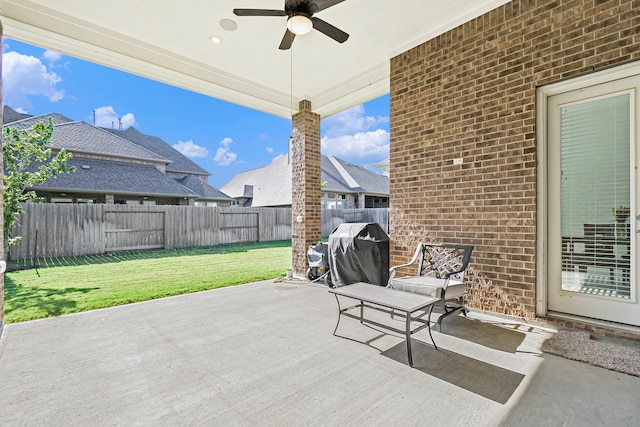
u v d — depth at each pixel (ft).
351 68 16.75
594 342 9.02
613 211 9.80
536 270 10.67
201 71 16.52
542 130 10.71
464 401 6.48
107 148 50.47
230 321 11.38
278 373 7.64
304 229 20.18
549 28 10.28
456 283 10.84
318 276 18.25
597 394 6.68
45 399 6.61
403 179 14.53
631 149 9.41
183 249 34.58
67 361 8.29
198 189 61.46
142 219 33.14
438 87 13.14
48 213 27.04
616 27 9.11
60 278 18.92
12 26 11.73
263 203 67.46
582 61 9.67
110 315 12.07
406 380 7.30
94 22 12.75
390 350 8.90
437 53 13.16
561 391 6.81
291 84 18.76
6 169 22.39
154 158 55.21
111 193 43.21
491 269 11.60
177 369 7.86
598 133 10.01
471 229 12.14
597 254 10.05
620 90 9.51
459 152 12.50
